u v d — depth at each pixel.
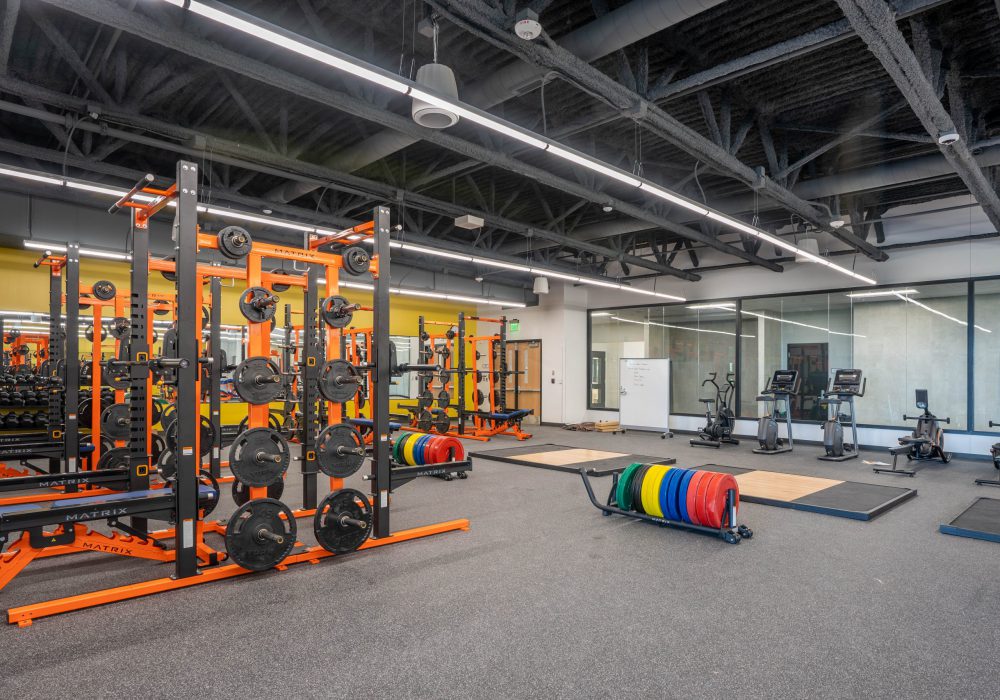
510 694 2.25
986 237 8.37
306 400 5.06
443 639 2.71
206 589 3.32
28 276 8.50
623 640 2.71
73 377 5.49
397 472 4.27
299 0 3.72
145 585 3.23
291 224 6.64
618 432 11.98
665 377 11.41
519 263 9.09
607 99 4.08
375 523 4.17
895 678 2.38
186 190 3.41
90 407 6.88
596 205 8.35
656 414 11.52
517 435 10.78
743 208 7.55
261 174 7.18
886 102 5.37
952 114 4.84
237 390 3.66
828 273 9.90
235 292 10.81
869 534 4.48
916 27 3.98
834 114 5.63
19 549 3.24
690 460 8.11
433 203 6.88
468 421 13.95
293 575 3.55
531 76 4.10
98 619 2.92
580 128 5.11
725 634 2.78
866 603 3.16
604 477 6.75
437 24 3.69
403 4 3.88
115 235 7.96
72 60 4.15
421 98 3.51
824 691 2.28
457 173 7.12
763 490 5.94
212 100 5.33
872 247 8.86
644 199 7.65
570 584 3.41
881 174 6.18
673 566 3.74
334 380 3.99
